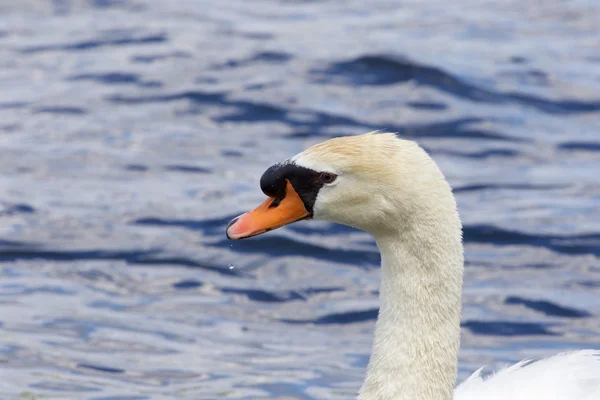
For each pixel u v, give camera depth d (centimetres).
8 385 917
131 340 1029
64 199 1392
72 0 2522
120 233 1294
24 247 1249
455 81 1889
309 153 679
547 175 1512
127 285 1169
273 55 2047
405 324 680
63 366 964
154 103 1805
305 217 685
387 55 1992
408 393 677
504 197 1423
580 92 1869
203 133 1667
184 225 1321
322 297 1154
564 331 1075
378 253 1263
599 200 1411
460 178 1493
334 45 2105
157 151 1581
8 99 1823
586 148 1627
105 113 1755
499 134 1677
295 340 1049
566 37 2252
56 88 1888
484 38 2217
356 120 1720
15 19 2366
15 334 1024
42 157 1544
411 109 1773
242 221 688
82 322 1064
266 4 2542
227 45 2139
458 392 801
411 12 2458
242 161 1548
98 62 2044
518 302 1135
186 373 961
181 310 1111
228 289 1168
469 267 1230
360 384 947
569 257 1249
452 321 678
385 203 665
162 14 2412
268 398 914
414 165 664
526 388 782
